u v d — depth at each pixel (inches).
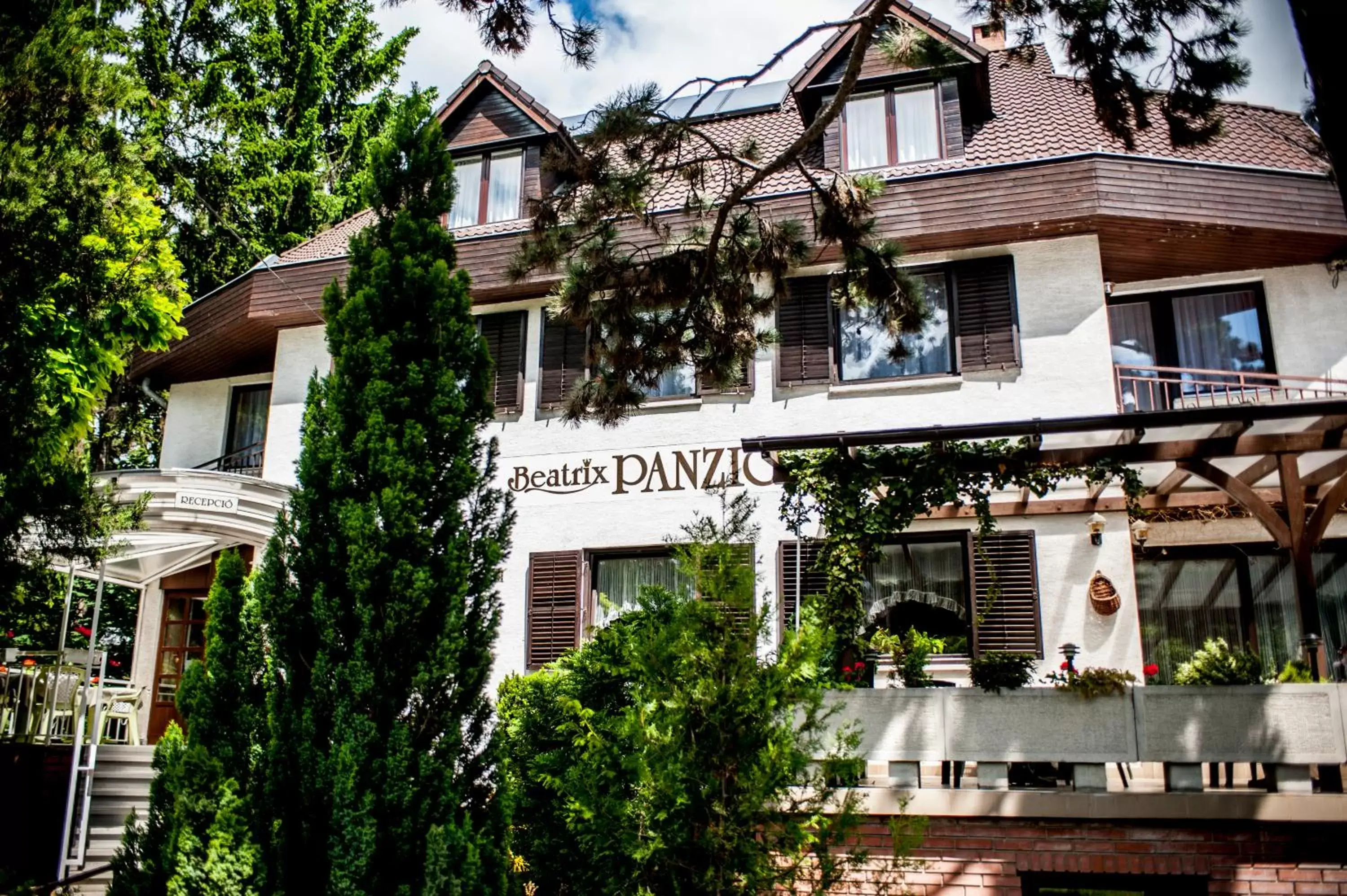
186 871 245.8
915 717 358.9
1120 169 479.8
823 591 483.2
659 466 528.1
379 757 252.5
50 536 351.3
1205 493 467.8
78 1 359.9
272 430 601.3
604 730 295.6
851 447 397.7
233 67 955.3
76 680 511.8
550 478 545.0
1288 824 326.6
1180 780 339.6
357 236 309.3
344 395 283.6
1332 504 362.0
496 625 281.6
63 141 341.1
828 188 368.2
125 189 357.7
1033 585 465.4
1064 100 577.9
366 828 239.6
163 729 636.1
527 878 351.3
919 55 307.3
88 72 343.3
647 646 274.2
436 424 283.3
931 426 439.8
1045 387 487.8
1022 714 350.6
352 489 276.8
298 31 1015.0
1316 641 355.9
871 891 350.0
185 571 660.1
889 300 359.6
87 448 447.8
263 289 601.6
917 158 538.3
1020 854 344.5
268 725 267.1
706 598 280.5
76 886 398.6
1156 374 513.7
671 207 546.3
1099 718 344.2
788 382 518.9
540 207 358.6
